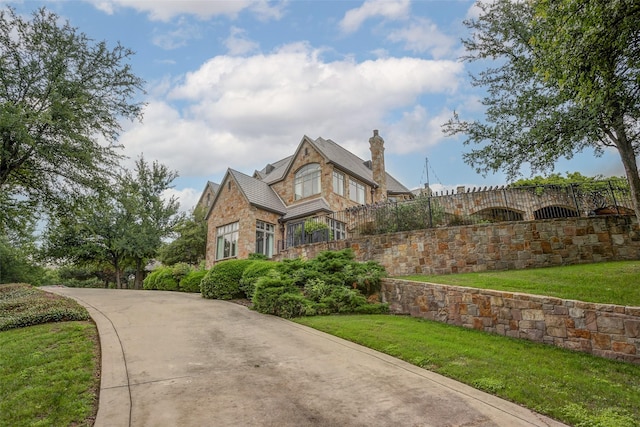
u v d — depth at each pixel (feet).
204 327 28.94
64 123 45.91
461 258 40.22
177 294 55.11
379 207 50.01
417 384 17.15
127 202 59.06
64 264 102.27
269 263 46.34
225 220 79.05
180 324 29.89
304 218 74.54
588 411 14.14
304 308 33.47
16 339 23.66
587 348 21.45
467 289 28.35
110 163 53.62
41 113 42.65
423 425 13.17
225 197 80.94
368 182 88.33
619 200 40.42
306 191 80.59
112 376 17.57
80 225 59.62
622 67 20.11
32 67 45.93
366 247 47.11
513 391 16.05
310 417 13.69
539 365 19.29
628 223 35.04
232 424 13.08
